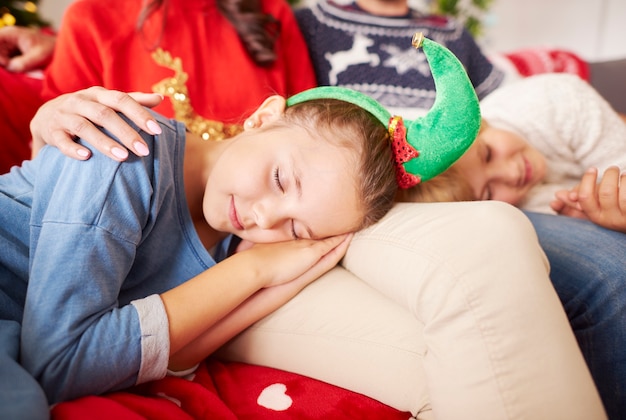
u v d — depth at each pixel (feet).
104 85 4.16
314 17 5.21
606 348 2.69
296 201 2.67
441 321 2.14
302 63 4.91
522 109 4.55
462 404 2.01
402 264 2.39
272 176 2.70
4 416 1.69
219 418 2.24
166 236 2.83
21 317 2.50
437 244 2.30
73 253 2.16
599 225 3.21
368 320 2.56
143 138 2.58
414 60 5.23
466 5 10.58
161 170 2.65
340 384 2.58
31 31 4.78
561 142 4.42
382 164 2.78
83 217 2.22
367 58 5.15
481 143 3.92
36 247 2.33
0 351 2.02
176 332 2.29
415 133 2.85
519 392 1.94
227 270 2.58
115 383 2.18
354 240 2.89
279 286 2.73
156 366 2.25
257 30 4.45
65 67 4.14
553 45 12.06
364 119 2.88
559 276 2.97
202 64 4.33
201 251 2.91
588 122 4.45
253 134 2.89
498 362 1.98
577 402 1.93
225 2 4.42
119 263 2.32
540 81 4.68
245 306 2.68
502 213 2.36
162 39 4.20
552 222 3.42
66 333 2.07
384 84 5.15
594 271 2.82
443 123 2.73
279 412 2.34
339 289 2.75
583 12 11.62
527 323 2.02
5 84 4.13
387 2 5.32
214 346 2.66
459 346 2.06
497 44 12.09
